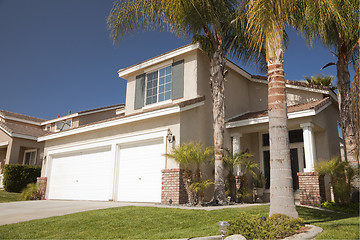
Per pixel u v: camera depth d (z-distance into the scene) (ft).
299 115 41.60
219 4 41.37
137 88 55.52
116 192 45.91
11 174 65.82
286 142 22.91
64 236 22.80
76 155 53.93
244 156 43.39
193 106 42.65
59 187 55.11
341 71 45.70
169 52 50.37
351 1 35.50
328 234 18.47
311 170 40.09
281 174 22.25
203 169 42.45
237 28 44.32
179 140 39.99
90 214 29.71
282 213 21.58
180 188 37.60
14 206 38.93
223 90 42.73
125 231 24.04
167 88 51.01
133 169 44.88
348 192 37.76
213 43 43.86
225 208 32.42
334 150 50.39
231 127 48.14
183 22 41.11
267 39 23.57
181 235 21.58
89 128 50.83
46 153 59.00
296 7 36.01
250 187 49.14
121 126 47.44
